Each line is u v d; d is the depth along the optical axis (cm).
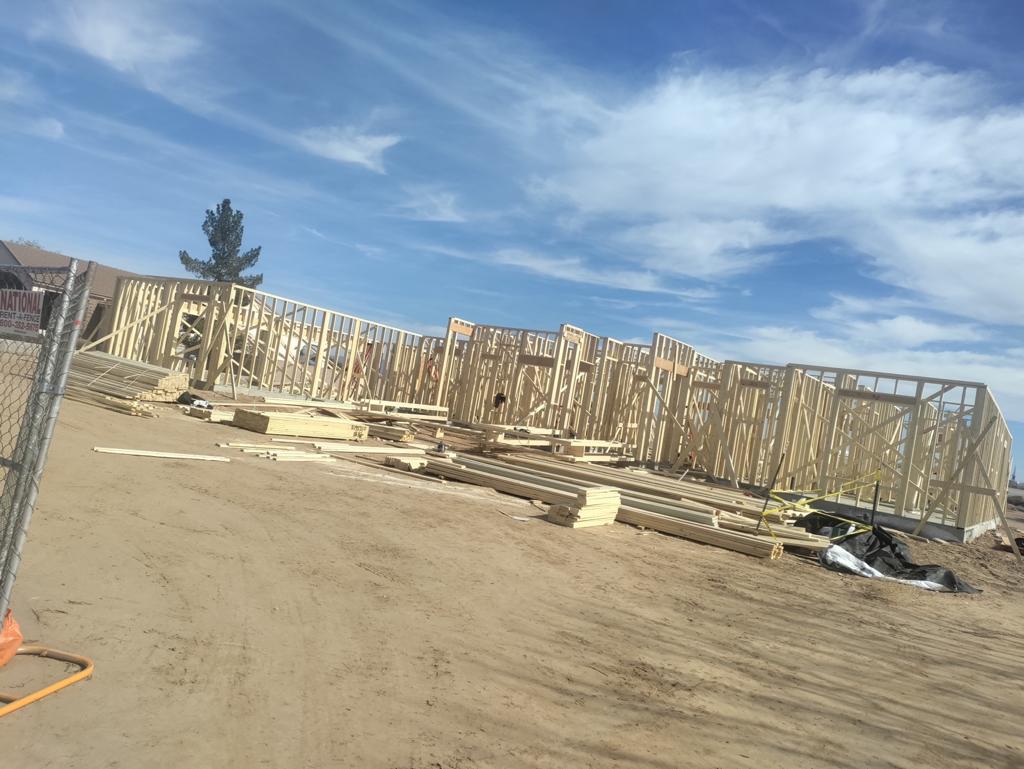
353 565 587
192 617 423
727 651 528
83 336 2323
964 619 762
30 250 3656
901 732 419
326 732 318
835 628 641
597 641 506
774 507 1256
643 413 2034
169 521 615
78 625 383
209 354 1941
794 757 365
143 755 277
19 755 264
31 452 345
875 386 1648
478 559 680
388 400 2583
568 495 1028
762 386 1886
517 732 349
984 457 1642
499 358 2400
